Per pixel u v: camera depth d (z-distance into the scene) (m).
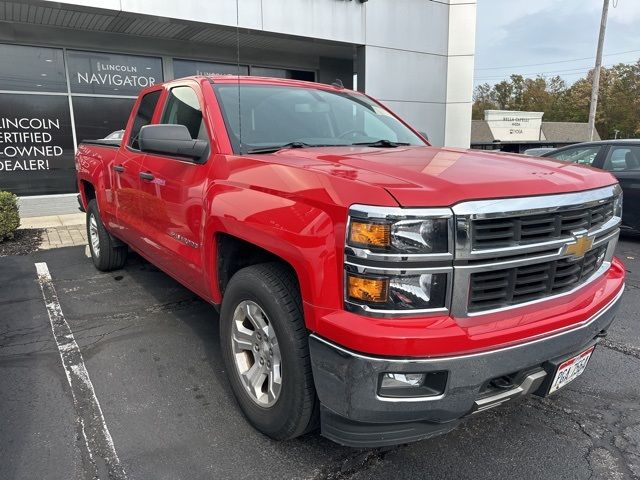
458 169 2.30
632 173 7.68
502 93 88.50
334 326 2.03
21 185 10.13
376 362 1.94
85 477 2.40
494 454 2.61
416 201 1.93
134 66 10.92
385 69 11.98
